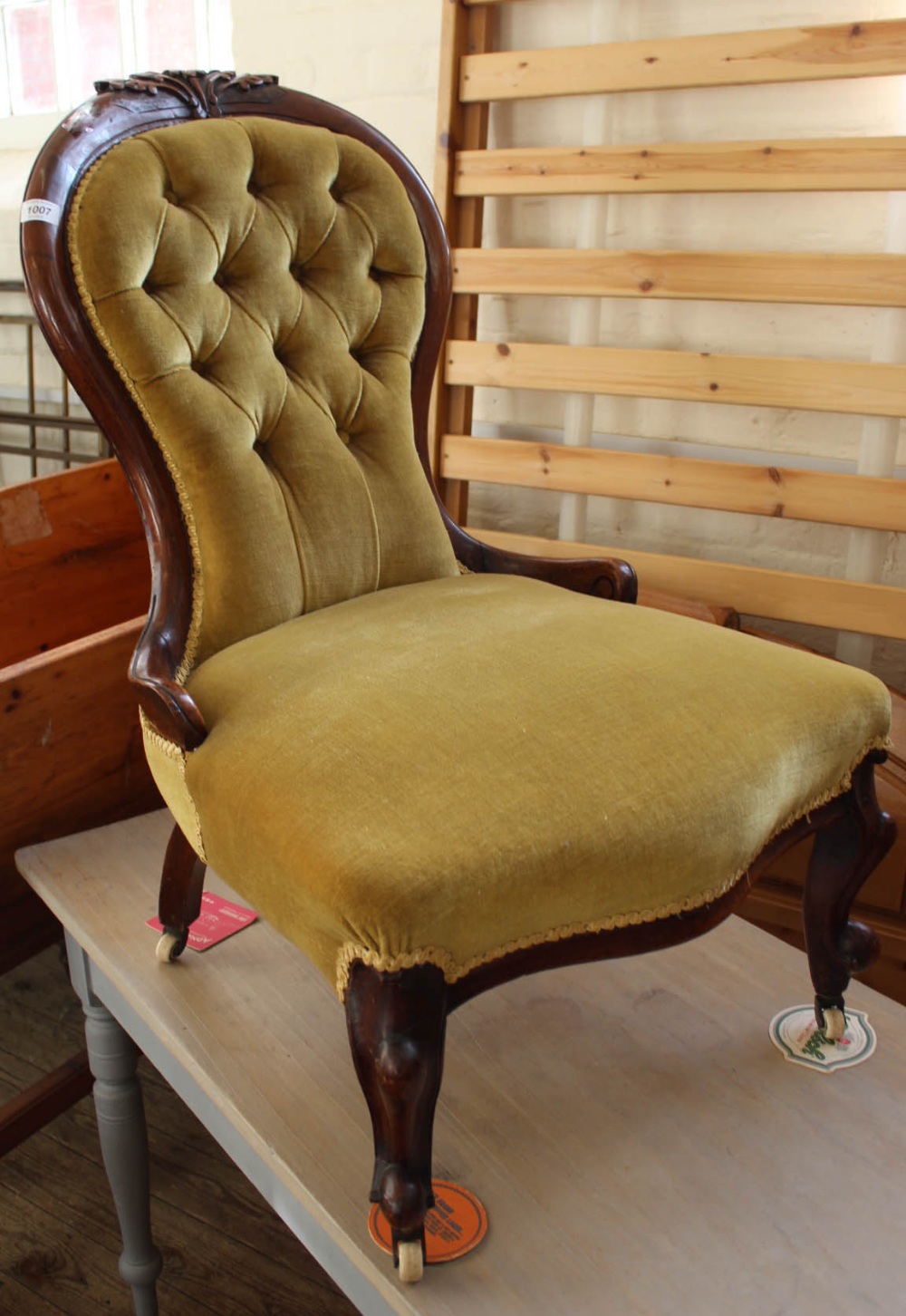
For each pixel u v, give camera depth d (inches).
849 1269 29.6
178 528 37.8
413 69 70.3
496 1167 32.8
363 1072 26.3
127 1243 45.2
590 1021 40.1
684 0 61.1
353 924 25.5
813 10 58.5
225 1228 52.1
